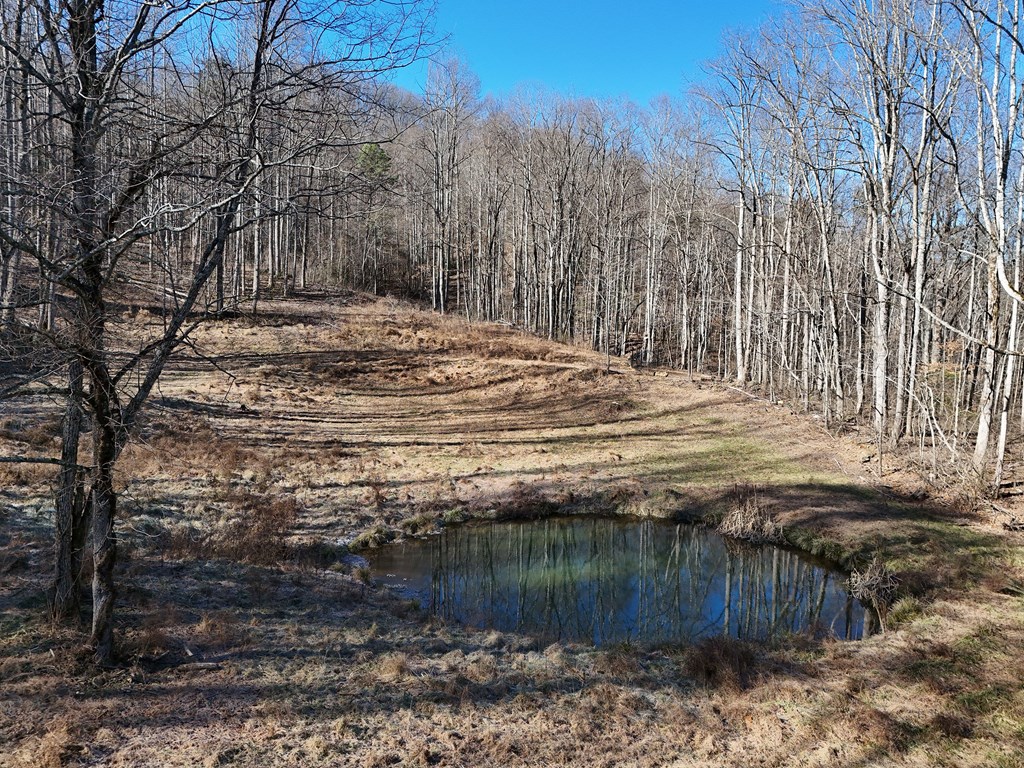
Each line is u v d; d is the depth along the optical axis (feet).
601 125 135.74
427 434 70.85
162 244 23.66
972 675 26.32
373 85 22.47
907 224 68.54
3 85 20.21
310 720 21.71
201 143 23.16
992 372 46.73
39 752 18.33
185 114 21.89
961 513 46.34
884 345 60.80
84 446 46.06
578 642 31.42
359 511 47.91
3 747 18.62
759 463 61.05
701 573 43.29
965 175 65.05
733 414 78.48
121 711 20.98
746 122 86.53
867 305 76.79
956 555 39.27
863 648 29.73
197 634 26.66
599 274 135.54
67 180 19.70
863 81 63.46
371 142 21.91
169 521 39.11
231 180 20.83
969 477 48.24
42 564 29.94
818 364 83.61
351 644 27.78
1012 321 44.96
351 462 58.54
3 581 28.04
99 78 20.25
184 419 61.67
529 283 154.10
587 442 69.56
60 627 24.70
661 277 143.23
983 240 64.90
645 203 155.63
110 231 20.07
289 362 91.50
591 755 20.97
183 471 48.83
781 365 85.51
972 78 46.11
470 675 25.79
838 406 69.56
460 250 164.45
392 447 64.85
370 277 164.76
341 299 134.21
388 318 122.01
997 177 43.42
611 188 139.23
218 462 51.98
